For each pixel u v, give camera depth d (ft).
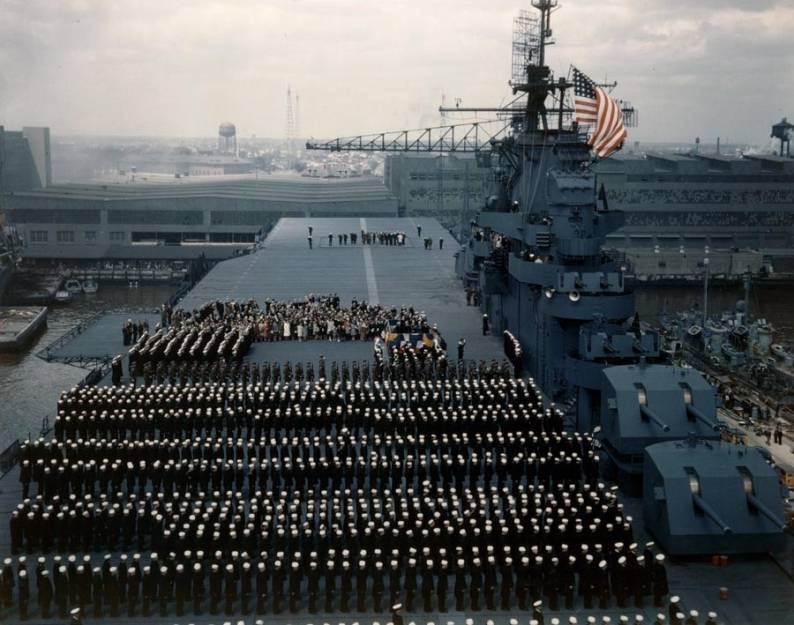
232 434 183.93
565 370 196.44
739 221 592.19
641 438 159.33
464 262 339.16
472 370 222.28
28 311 477.36
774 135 646.74
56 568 125.39
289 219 595.88
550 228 217.36
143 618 124.67
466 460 168.25
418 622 124.16
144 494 155.74
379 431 181.37
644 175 584.40
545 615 126.31
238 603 128.36
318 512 145.38
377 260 418.72
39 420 323.16
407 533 135.54
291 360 246.27
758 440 222.28
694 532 137.80
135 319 348.18
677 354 317.01
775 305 514.27
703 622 125.08
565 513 142.82
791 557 142.82
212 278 372.17
